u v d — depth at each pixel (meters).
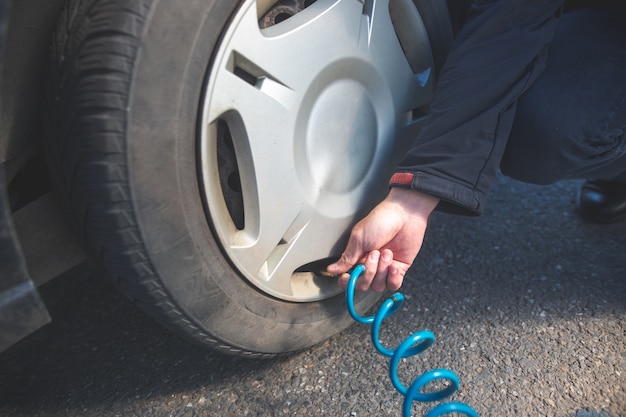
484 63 1.12
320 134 1.07
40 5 0.81
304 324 1.16
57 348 1.30
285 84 0.98
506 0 1.12
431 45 1.23
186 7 0.81
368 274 1.09
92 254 0.94
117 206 0.82
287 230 1.07
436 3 1.20
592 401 1.14
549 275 1.50
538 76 1.18
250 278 1.03
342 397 1.15
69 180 0.84
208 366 1.24
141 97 0.79
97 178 0.80
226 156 1.01
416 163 1.11
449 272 1.50
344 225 1.17
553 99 1.20
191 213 0.90
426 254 1.56
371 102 1.14
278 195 1.02
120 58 0.77
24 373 1.23
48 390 1.19
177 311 0.94
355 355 1.25
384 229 1.07
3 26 0.63
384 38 1.12
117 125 0.78
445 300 1.41
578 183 1.91
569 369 1.22
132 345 1.30
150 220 0.84
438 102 1.14
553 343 1.28
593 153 1.24
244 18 0.90
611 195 1.65
